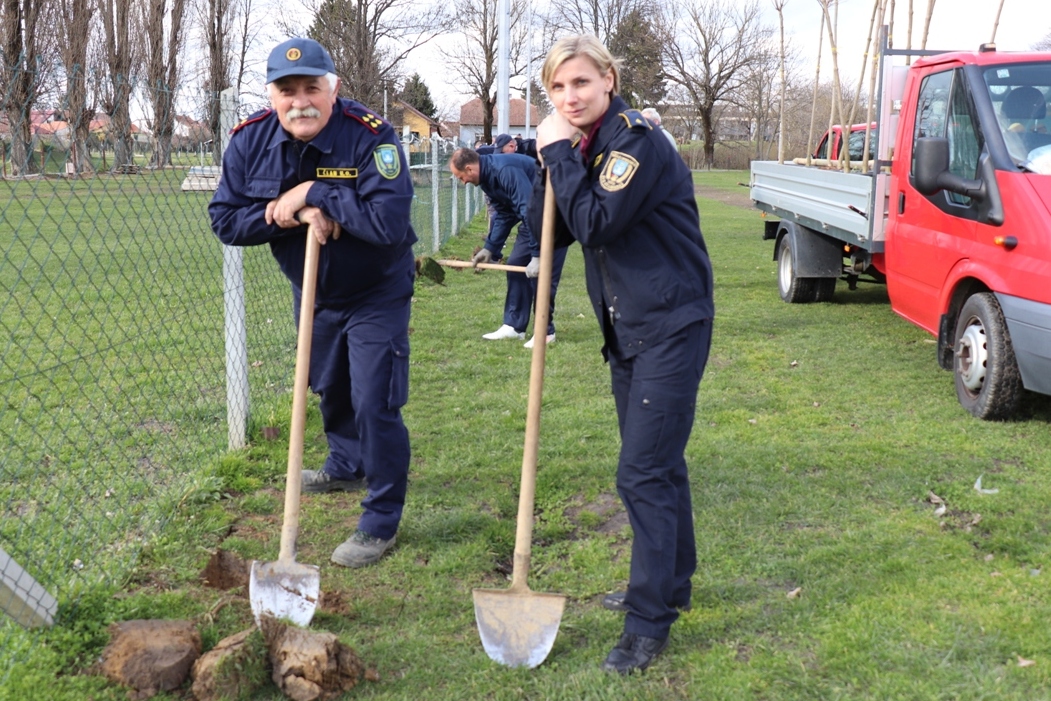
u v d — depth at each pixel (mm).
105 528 3691
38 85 3176
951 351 5785
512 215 6961
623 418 2926
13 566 2779
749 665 2750
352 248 3322
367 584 3361
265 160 3217
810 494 4098
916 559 3422
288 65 2992
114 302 8492
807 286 9078
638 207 2562
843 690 2613
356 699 2652
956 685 2600
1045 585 3166
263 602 2967
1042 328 4660
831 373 6379
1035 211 4809
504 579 3432
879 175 6688
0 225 13266
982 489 4105
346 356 3766
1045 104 5305
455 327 7953
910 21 7559
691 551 3029
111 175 3736
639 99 60250
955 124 5652
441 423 5254
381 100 36406
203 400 5535
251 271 9750
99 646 2854
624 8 56625
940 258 5730
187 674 2705
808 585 3242
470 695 2678
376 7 34531
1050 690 2574
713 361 6801
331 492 4215
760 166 10562
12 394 5586
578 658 2842
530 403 2832
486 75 54312
